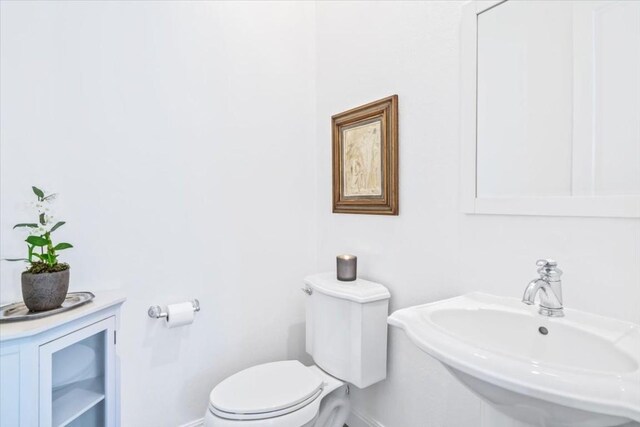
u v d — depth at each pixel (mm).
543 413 655
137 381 1483
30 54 1260
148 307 1507
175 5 1575
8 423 915
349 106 1761
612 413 533
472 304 1058
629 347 734
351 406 1742
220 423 1191
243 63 1773
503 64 1101
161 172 1541
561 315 888
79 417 1178
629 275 860
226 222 1725
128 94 1460
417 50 1393
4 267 1219
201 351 1649
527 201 1044
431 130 1338
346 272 1587
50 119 1300
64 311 1085
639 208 835
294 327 1955
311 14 1997
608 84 890
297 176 1965
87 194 1373
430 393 1344
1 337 887
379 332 1457
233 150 1744
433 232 1336
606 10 890
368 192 1634
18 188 1245
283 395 1294
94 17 1383
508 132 1093
